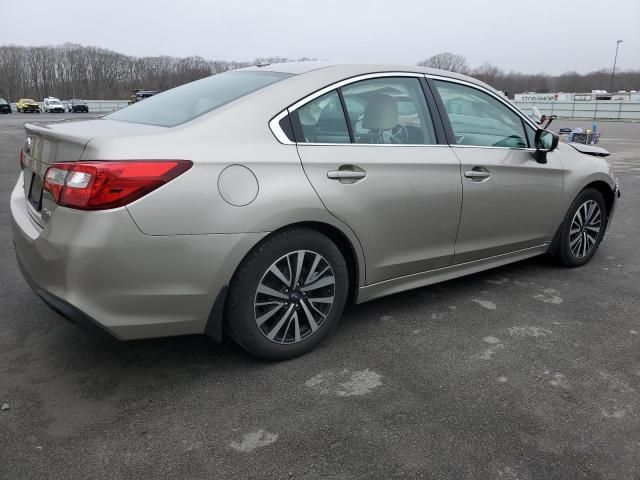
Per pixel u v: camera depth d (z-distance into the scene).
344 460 2.10
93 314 2.27
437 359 2.90
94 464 2.05
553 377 2.73
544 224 4.00
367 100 3.04
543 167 3.86
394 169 2.99
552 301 3.73
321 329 2.91
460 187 3.31
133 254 2.26
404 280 3.27
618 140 19.88
